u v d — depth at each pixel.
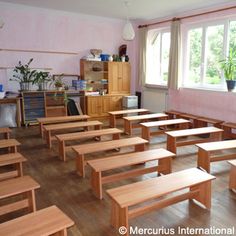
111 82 6.88
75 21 6.44
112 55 6.99
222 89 5.37
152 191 2.14
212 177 2.40
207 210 2.48
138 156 3.01
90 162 2.82
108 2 5.25
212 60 5.60
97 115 6.64
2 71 5.79
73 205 2.59
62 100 6.21
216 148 3.27
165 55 6.82
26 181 2.31
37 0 5.22
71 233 2.15
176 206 2.55
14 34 5.78
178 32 5.96
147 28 6.93
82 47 6.67
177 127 5.62
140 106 7.49
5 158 3.00
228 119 5.20
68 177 3.25
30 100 5.74
